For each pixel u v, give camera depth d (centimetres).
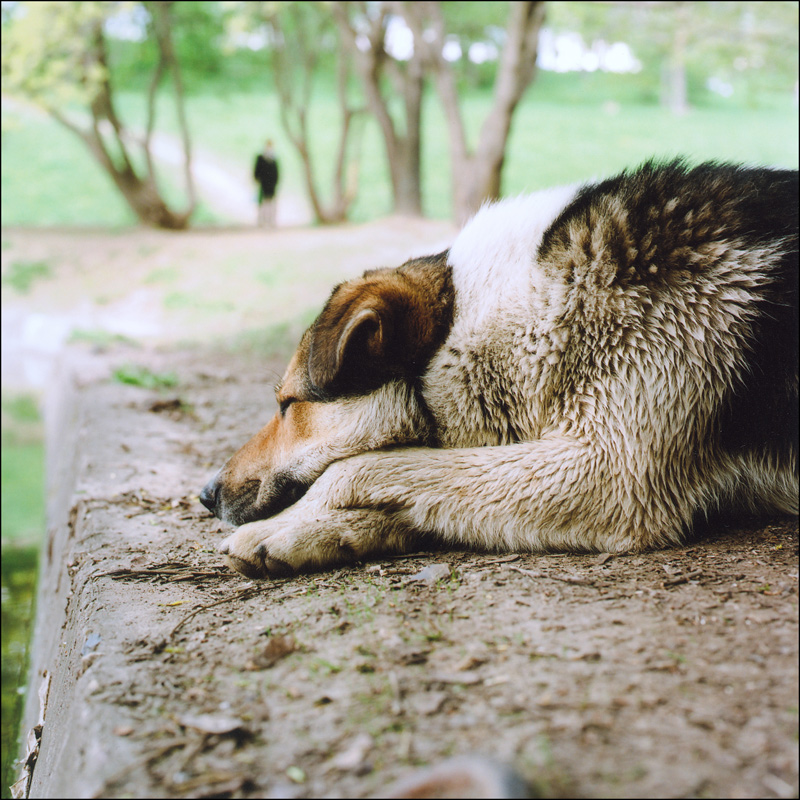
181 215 653
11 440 338
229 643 90
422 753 75
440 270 112
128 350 353
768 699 78
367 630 90
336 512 106
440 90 392
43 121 944
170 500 139
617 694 79
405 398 109
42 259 569
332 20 600
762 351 105
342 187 675
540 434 107
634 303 105
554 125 1041
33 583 197
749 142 894
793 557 100
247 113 1091
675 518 105
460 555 106
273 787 74
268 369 285
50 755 88
